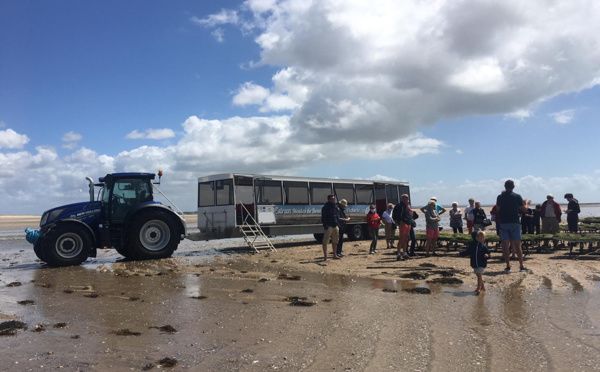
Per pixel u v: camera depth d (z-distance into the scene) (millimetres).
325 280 9680
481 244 7883
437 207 14289
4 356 4719
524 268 10039
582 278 9031
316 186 19547
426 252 13422
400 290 8289
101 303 7508
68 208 13625
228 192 16688
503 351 4668
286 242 21562
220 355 4711
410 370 4180
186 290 8695
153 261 13914
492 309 6562
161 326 5941
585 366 4199
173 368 4348
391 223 15359
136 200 14352
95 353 4812
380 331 5516
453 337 5199
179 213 15062
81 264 13508
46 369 4328
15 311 6965
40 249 13266
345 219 13914
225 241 23672
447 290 8172
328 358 4566
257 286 9055
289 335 5430
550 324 5680
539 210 17109
